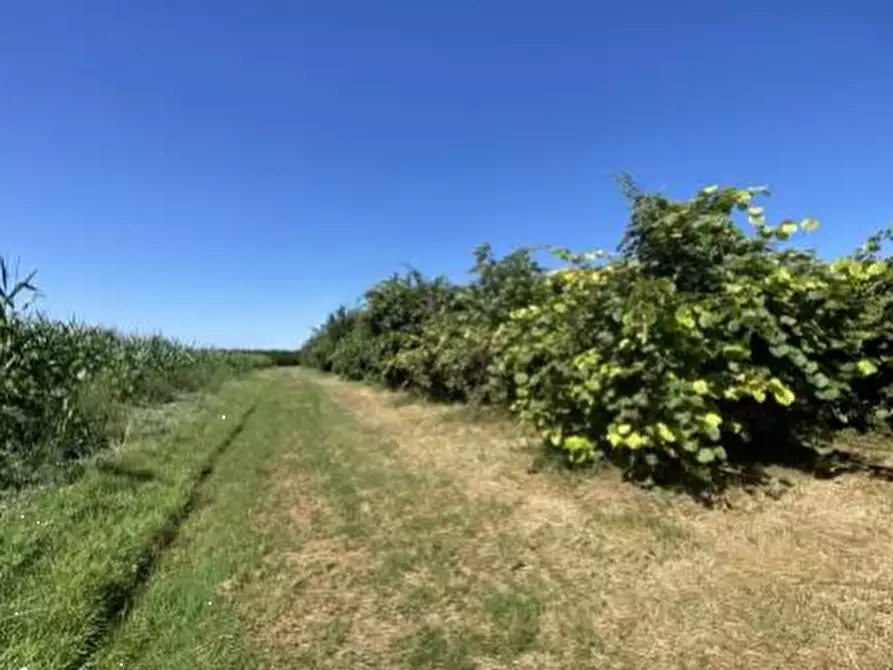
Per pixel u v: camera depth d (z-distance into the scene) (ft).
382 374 50.85
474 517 15.74
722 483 15.58
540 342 19.08
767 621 10.27
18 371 22.52
